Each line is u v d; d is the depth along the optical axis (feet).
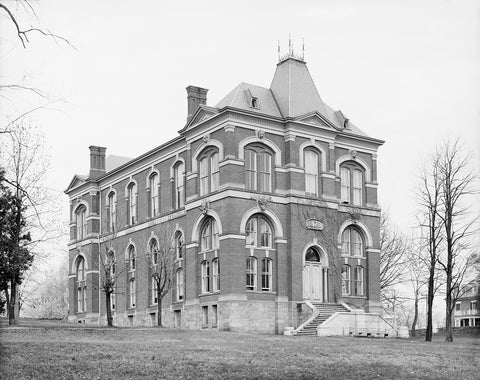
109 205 228.43
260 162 167.32
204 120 169.58
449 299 150.30
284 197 168.45
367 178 186.29
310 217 170.60
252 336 129.59
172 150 192.03
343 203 180.34
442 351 101.55
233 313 156.15
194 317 169.17
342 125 185.57
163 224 192.75
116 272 215.31
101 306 226.38
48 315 338.13
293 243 166.50
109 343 102.42
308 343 112.57
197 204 171.12
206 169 172.35
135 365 77.56
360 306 177.27
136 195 210.59
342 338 134.41
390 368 79.41
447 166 159.02
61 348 92.02
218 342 110.22
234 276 157.89
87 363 78.64
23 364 76.89
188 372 73.51
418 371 77.97
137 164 210.18
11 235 138.31
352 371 76.38
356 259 181.27
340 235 176.86
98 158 238.48
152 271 183.11
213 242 167.84
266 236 166.50
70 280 242.99
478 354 96.12
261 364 80.02
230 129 162.30
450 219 153.69
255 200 163.53
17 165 142.20
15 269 140.67
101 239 229.04
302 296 166.50
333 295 172.55
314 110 176.04
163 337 119.14
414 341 134.72
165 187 195.21
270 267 165.37
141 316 201.57
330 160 176.76
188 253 173.06
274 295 164.25
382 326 165.89
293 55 182.50
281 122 170.09
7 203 137.39
